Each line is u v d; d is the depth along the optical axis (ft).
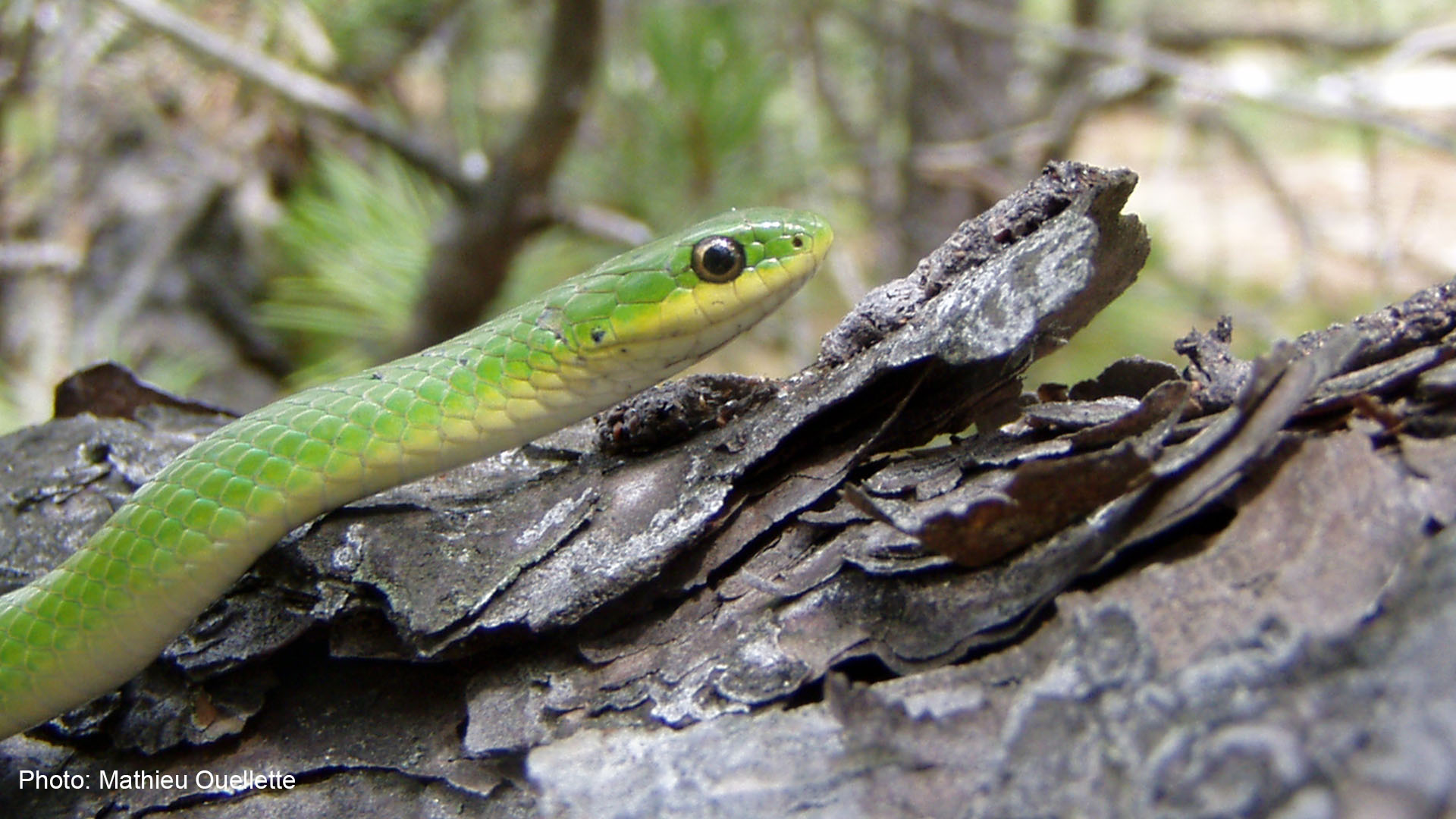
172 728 0.52
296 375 0.76
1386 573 0.46
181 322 0.88
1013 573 0.48
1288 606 0.46
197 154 0.87
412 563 0.51
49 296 0.78
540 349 0.53
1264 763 0.45
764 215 0.55
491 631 0.50
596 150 0.83
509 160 0.73
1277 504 0.47
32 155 0.81
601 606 0.50
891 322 0.51
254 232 0.91
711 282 0.54
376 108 0.91
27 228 0.83
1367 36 1.07
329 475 0.52
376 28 0.85
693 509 0.50
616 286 0.53
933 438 0.51
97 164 0.86
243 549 0.52
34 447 0.56
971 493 0.49
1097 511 0.48
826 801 0.47
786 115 0.93
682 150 0.79
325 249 0.76
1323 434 0.48
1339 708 0.45
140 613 0.52
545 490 0.52
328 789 0.51
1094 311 0.51
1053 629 0.48
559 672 0.50
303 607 0.52
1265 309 0.87
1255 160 0.99
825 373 0.51
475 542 0.51
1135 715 0.46
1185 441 0.48
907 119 1.04
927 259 0.52
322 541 0.52
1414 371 0.48
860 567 0.49
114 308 0.82
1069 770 0.46
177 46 0.70
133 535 0.52
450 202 0.80
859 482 0.50
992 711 0.47
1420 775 0.43
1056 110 1.03
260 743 0.51
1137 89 1.04
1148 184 1.23
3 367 0.73
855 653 0.49
